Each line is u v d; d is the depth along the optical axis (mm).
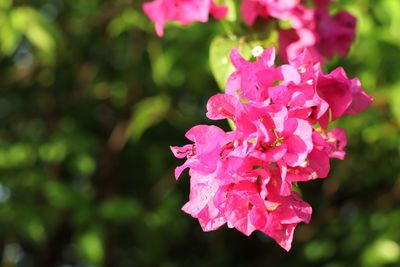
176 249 4641
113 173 4324
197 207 1380
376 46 3270
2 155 4023
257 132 1320
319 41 1958
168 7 2037
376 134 3639
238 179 1329
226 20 1963
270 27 1932
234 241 4715
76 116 4508
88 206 3840
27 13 3457
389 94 3357
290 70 1403
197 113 4199
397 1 3193
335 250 4000
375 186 4387
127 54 4234
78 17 4117
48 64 4105
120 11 3840
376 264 3652
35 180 4004
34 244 4574
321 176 1364
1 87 4391
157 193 4352
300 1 1914
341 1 3148
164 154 4379
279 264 4402
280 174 1352
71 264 4797
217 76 1889
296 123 1334
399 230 3779
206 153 1353
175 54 3553
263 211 1346
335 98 1465
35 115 4520
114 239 4109
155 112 3889
